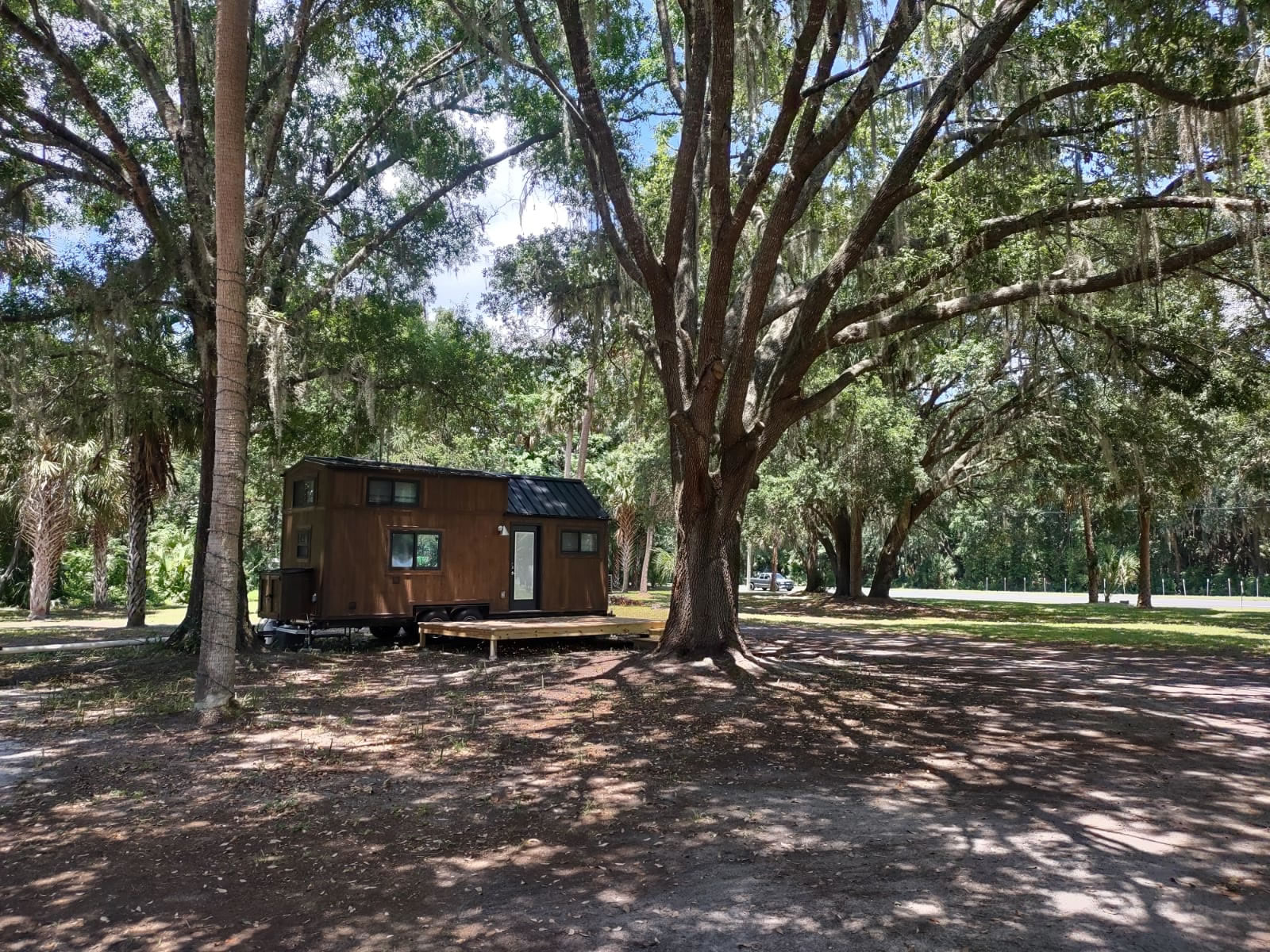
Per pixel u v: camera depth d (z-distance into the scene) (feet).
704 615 41.81
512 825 19.48
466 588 55.83
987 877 16.26
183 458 121.80
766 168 34.63
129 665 45.39
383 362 56.29
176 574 117.60
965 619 93.04
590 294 48.57
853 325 45.19
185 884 16.07
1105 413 77.00
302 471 53.83
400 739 28.30
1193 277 40.86
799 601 116.57
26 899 15.42
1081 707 35.29
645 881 16.10
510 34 44.01
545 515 59.62
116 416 44.55
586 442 110.93
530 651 52.39
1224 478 109.29
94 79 51.47
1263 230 34.88
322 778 23.47
